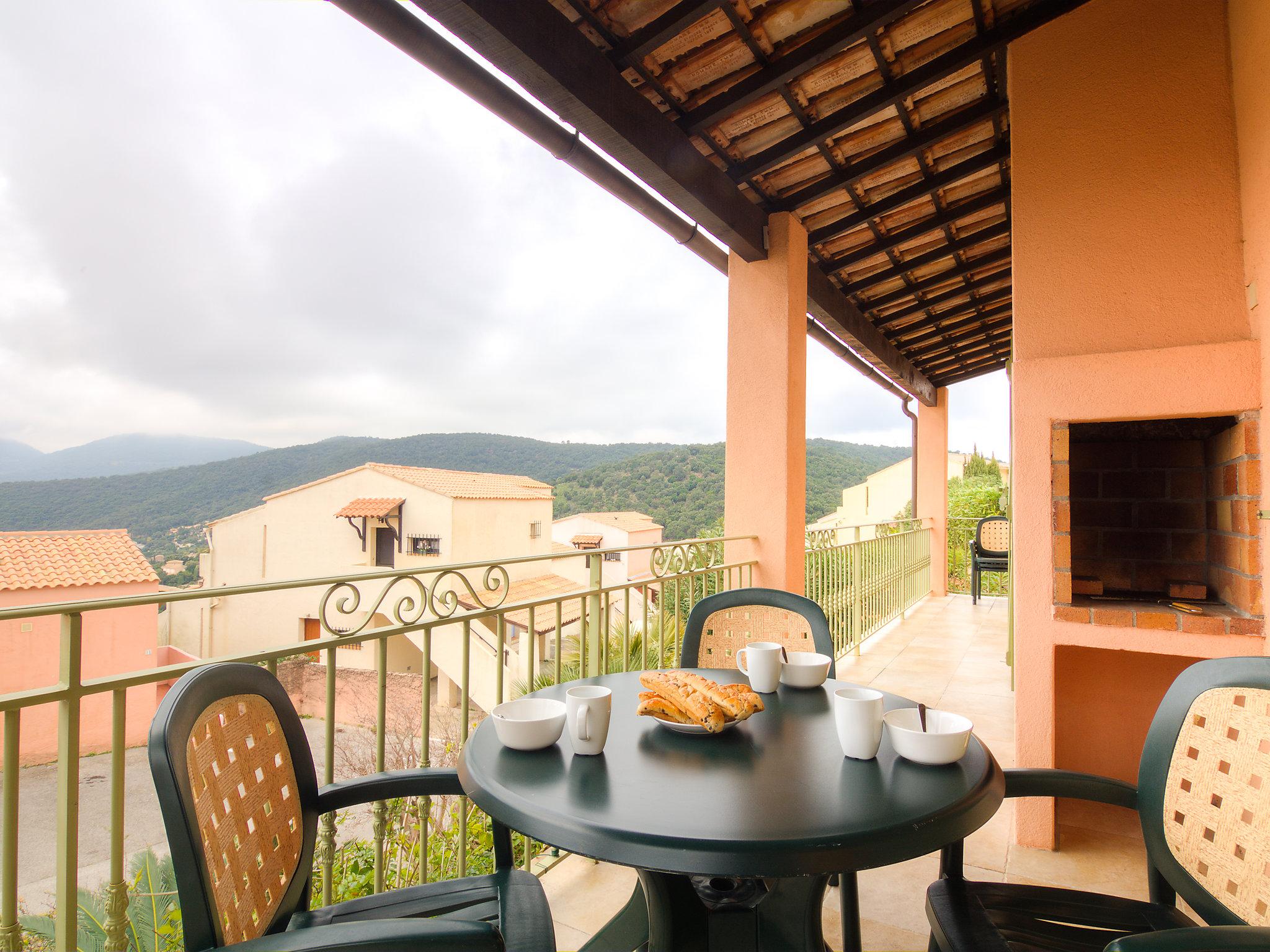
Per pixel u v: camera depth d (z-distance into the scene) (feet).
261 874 3.03
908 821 2.71
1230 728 3.42
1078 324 7.40
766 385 12.11
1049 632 7.13
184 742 2.60
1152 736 3.76
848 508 73.56
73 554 41.65
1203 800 3.43
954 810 2.85
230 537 75.77
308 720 41.19
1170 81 7.12
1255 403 6.37
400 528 66.23
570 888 6.49
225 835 2.80
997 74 9.92
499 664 6.01
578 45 7.31
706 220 10.46
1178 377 6.69
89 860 22.66
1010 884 3.87
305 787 3.54
